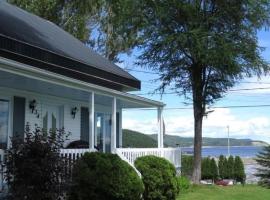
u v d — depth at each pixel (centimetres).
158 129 2188
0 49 1441
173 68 2322
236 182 3244
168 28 2238
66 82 1495
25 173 1117
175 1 2156
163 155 2122
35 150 1134
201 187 2223
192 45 2152
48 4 3081
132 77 2234
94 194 1313
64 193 1215
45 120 1875
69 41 2172
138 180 1424
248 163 4612
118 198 1359
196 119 2364
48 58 1650
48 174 1124
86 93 1811
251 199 1956
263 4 2206
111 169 1356
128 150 1820
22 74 1319
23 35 1653
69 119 2028
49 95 1884
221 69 2238
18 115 1709
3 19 1756
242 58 2225
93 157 1357
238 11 2203
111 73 2030
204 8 2223
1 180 1216
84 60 1895
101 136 2295
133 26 2294
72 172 1291
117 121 2384
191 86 2367
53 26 2344
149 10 2236
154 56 2281
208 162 3197
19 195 1108
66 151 1438
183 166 2903
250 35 2238
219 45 2147
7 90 1658
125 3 2283
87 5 3108
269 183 2866
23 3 3066
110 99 2006
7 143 1652
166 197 1728
